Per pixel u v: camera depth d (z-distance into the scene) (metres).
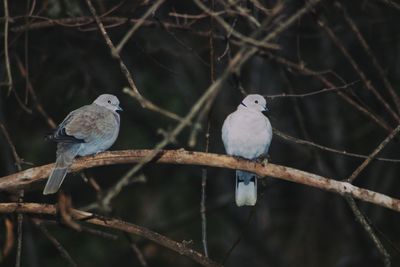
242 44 7.95
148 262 16.39
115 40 13.99
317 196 17.56
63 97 15.12
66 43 13.80
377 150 8.77
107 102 11.17
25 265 15.06
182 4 13.88
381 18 13.37
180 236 17.20
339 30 13.35
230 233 17.30
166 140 7.12
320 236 17.33
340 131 16.56
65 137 9.74
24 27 11.66
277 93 16.23
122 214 16.69
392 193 16.88
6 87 14.44
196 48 14.45
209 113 9.37
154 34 13.99
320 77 11.70
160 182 17.20
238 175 10.45
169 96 16.58
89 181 10.16
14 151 9.71
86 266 15.97
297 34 11.69
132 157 9.13
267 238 17.38
